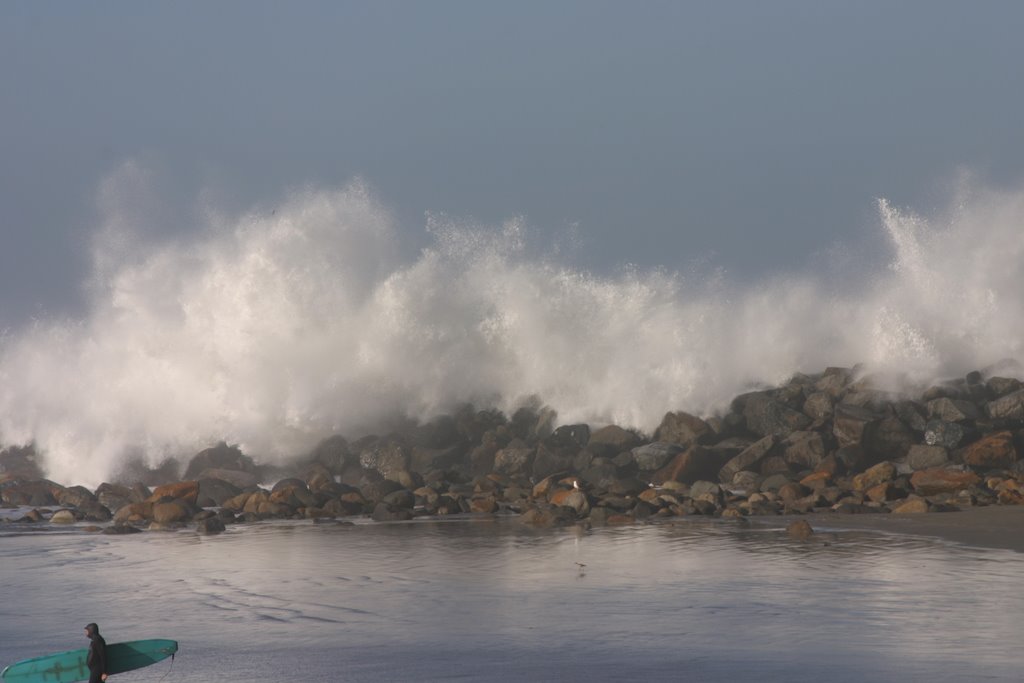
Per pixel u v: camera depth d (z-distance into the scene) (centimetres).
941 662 4366
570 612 5566
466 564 7162
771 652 4622
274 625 5441
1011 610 5359
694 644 4809
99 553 8069
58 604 6106
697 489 10556
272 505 10444
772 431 12062
